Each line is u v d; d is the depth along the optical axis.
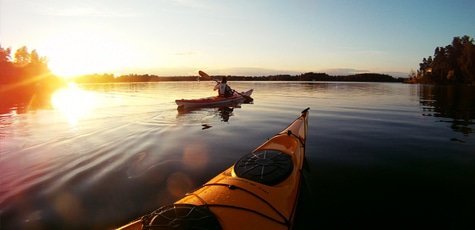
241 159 4.56
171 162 6.71
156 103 19.41
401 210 4.57
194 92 31.94
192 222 2.77
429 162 6.64
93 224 4.17
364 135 9.35
